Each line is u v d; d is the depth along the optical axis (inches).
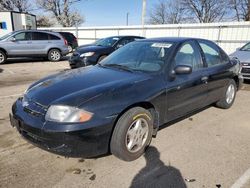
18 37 502.3
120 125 113.8
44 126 105.5
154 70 139.5
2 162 119.8
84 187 103.2
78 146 105.0
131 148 121.0
